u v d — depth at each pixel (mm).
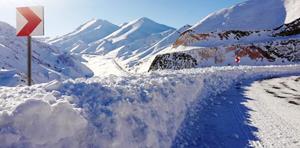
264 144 6953
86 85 6668
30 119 3871
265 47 69625
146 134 5531
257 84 20531
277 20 94688
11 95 5492
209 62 68938
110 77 11148
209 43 82938
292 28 81812
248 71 29609
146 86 8406
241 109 11016
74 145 4109
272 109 11250
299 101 13320
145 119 6109
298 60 64688
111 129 4770
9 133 3592
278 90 17203
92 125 4586
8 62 66875
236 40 82750
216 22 107375
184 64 69938
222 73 23469
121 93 6699
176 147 6285
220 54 69938
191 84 12930
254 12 106125
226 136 7461
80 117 4344
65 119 4152
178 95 9922
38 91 5891
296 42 68750
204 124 8531
